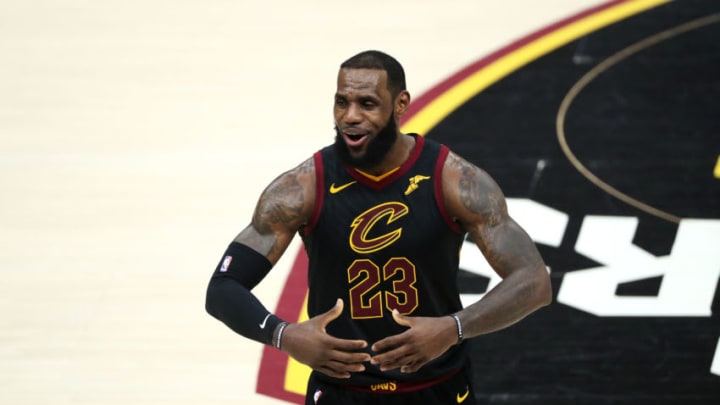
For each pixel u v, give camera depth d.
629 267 24.39
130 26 36.31
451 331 13.77
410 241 14.47
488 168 27.86
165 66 33.97
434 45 33.81
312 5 37.16
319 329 13.62
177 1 37.84
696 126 29.45
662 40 33.12
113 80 33.31
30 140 30.39
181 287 24.80
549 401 21.19
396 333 14.75
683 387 21.39
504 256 14.55
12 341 23.05
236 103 31.97
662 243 25.12
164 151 29.86
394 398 15.02
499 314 14.14
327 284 14.83
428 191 14.55
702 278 24.03
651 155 28.34
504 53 33.09
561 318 23.16
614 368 21.89
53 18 36.91
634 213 26.16
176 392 21.61
